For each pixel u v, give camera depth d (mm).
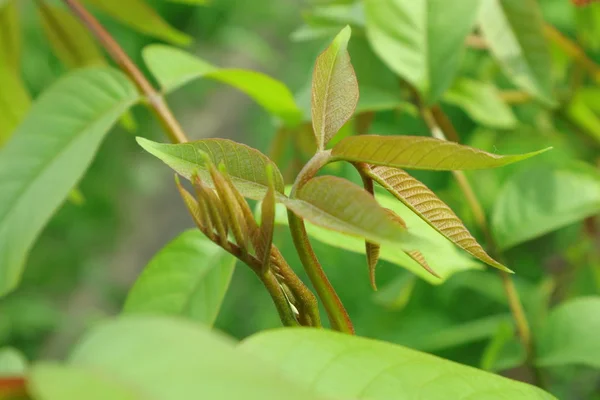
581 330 770
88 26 855
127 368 383
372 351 487
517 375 959
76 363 389
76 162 713
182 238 691
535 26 945
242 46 3611
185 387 376
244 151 508
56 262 3439
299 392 376
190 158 510
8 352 455
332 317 521
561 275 1257
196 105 4355
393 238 447
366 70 976
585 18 1100
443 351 1968
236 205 499
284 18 4312
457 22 868
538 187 882
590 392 1671
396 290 1070
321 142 514
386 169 504
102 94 759
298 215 497
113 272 3529
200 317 672
